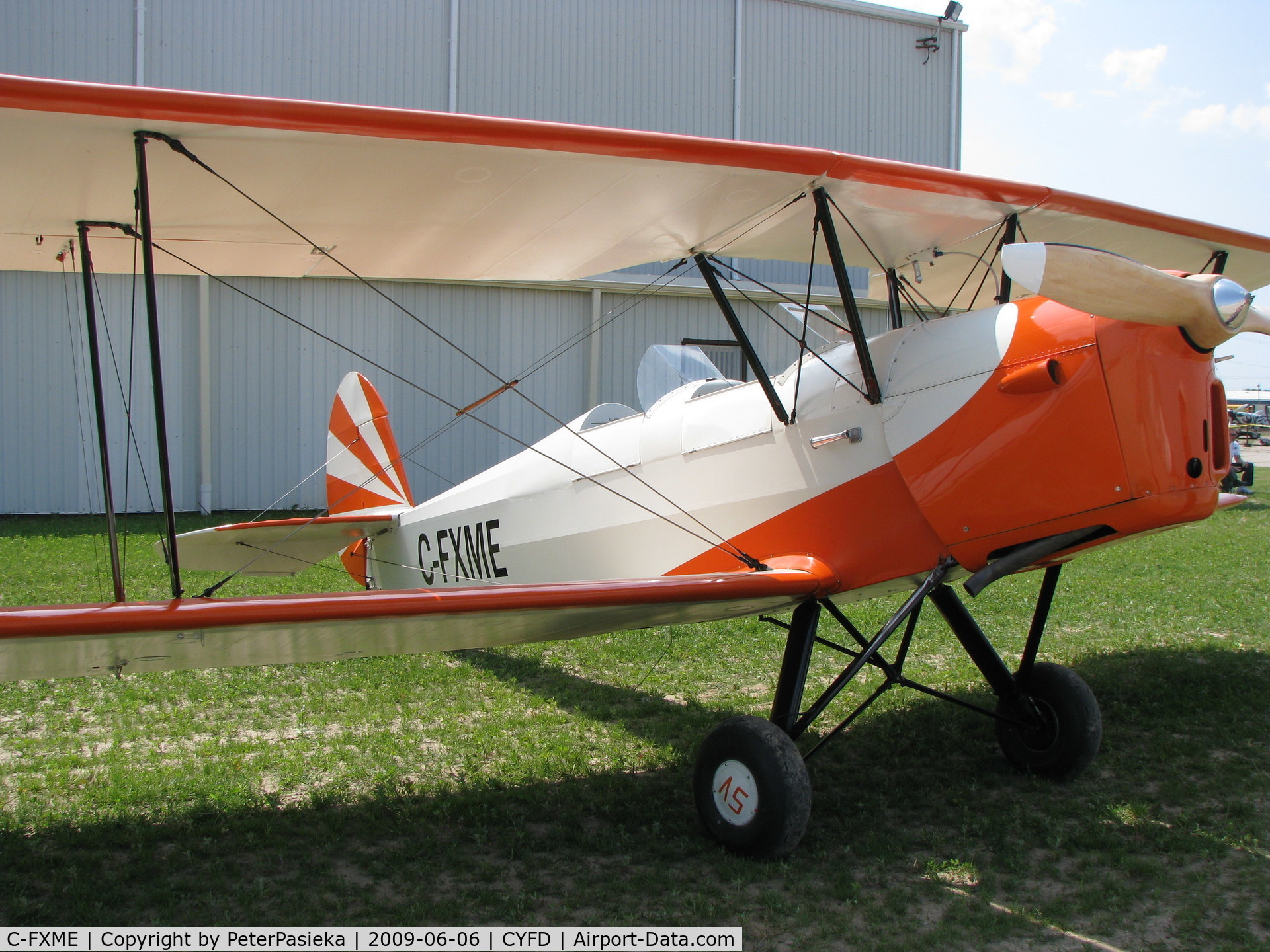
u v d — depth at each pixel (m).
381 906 2.90
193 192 3.52
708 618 4.19
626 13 14.55
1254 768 3.98
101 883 3.03
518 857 3.26
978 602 7.45
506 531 5.60
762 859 3.19
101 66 12.77
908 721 4.72
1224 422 3.37
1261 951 2.61
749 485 4.21
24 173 3.27
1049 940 2.70
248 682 5.47
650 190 3.72
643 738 4.58
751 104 15.13
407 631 3.42
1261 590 7.68
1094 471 3.22
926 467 3.58
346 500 7.33
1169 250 5.01
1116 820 3.53
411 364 14.34
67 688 5.31
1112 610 7.08
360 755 4.29
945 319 3.80
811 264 3.92
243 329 13.92
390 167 3.35
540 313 14.72
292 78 13.38
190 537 5.98
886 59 15.81
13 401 13.37
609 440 4.96
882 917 2.82
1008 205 4.12
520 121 3.15
